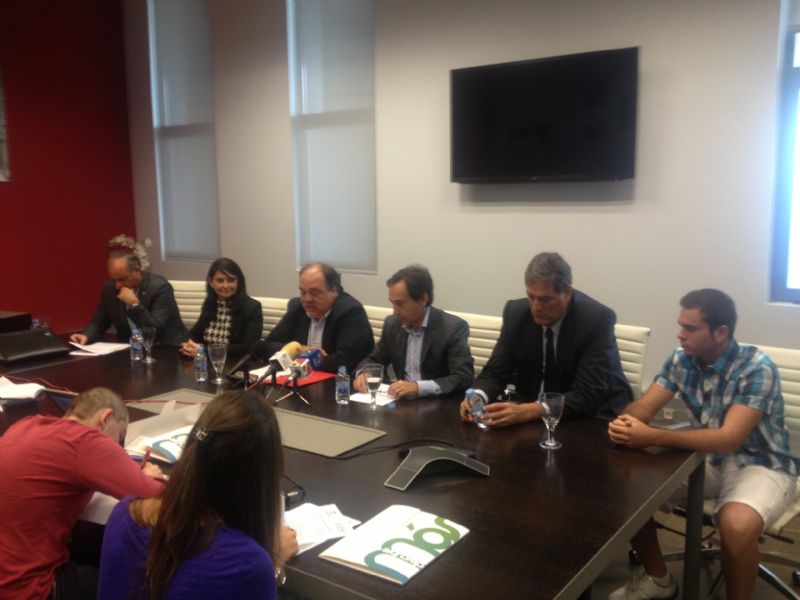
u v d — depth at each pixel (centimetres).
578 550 135
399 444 197
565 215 394
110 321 399
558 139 384
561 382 249
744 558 198
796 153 334
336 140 484
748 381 208
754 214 340
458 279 437
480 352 308
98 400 174
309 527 144
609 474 175
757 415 204
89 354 326
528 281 237
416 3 431
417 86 437
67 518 156
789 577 250
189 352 320
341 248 494
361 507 156
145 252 582
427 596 120
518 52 398
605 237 383
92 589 159
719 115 344
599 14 371
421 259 450
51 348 321
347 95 475
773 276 346
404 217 454
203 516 105
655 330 373
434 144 435
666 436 191
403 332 290
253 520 108
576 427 214
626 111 362
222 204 545
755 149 336
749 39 332
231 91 525
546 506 156
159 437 198
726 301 211
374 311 344
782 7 324
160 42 563
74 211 548
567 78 377
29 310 524
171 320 389
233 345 343
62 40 532
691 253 359
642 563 234
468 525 146
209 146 551
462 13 414
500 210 416
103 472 152
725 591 223
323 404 238
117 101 575
